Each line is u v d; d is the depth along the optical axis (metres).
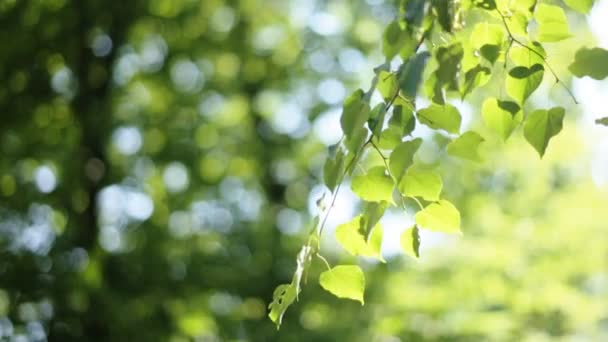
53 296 8.45
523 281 9.73
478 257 9.92
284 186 11.46
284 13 11.62
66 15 9.34
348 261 9.94
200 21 10.68
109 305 8.54
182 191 10.59
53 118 9.69
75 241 9.27
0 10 8.82
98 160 9.70
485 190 11.30
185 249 9.84
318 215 2.77
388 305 9.46
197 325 9.33
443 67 2.42
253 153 11.33
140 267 9.38
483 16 2.76
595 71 2.54
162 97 10.75
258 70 11.33
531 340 9.08
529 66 2.64
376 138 2.69
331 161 2.67
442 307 9.34
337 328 9.17
